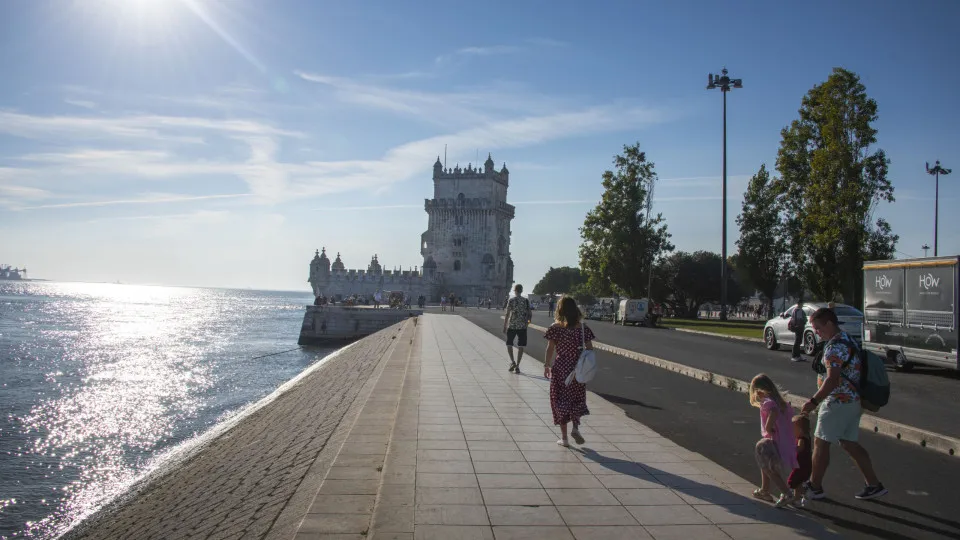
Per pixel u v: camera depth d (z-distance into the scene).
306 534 6.83
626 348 30.02
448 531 6.73
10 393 35.62
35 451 23.70
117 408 32.19
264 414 24.03
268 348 67.62
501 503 7.61
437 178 131.75
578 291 93.12
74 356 54.16
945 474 9.81
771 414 7.92
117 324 97.94
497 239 131.38
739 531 6.96
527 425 11.89
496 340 32.94
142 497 15.90
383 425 12.45
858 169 44.00
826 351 8.38
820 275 48.97
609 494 8.05
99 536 13.59
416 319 56.25
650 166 70.00
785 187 52.50
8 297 193.25
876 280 24.33
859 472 9.91
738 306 106.94
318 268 132.25
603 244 70.88
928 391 18.44
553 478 8.64
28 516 17.33
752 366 23.20
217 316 134.50
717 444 11.63
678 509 7.59
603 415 13.10
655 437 11.15
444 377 18.23
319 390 26.41
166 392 37.59
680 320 70.25
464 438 10.80
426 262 128.38
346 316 75.19
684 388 18.09
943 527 7.53
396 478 8.49
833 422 8.26
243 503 11.72
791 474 7.88
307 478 11.55
